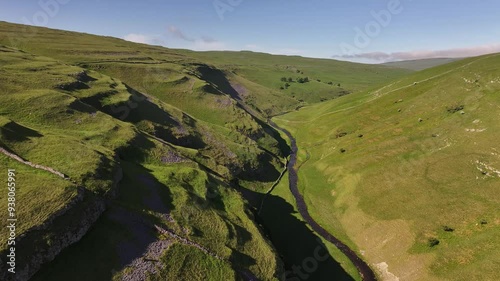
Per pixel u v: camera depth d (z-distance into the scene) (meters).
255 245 55.28
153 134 85.31
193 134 96.94
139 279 39.25
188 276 42.62
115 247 41.44
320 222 80.44
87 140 61.56
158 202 51.88
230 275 45.50
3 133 48.69
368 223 75.25
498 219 62.44
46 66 94.19
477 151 83.94
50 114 64.81
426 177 81.88
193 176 63.59
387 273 63.31
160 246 44.47
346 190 89.75
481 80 114.94
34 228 35.81
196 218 53.06
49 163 46.97
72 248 38.75
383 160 95.31
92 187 45.62
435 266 58.47
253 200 86.88
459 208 68.88
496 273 52.38
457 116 103.38
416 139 100.56
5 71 80.75
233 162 95.38
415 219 70.06
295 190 97.44
